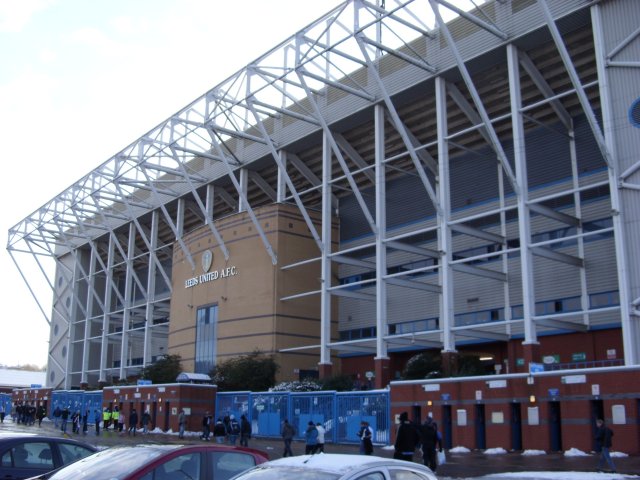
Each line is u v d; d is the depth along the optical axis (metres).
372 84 40.66
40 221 68.56
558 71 35.69
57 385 74.88
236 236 50.97
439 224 36.34
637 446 22.53
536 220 38.22
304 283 48.66
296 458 7.46
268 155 48.34
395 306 45.56
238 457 9.52
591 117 29.45
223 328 50.34
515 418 26.56
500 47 34.41
